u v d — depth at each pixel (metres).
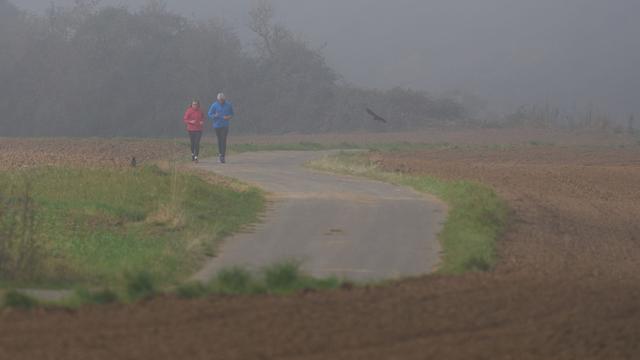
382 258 57.78
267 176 101.62
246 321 39.22
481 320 40.50
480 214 69.06
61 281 50.75
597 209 84.00
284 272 46.47
